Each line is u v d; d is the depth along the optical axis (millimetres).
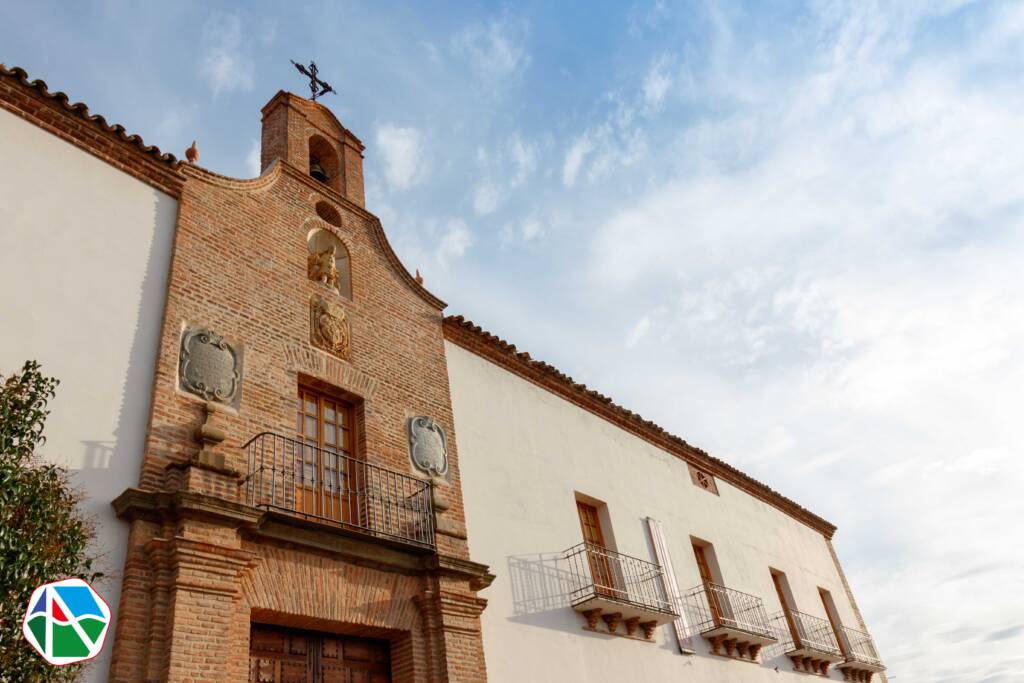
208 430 9344
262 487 9734
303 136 14859
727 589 18453
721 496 21141
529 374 16359
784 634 20016
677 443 20109
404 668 10320
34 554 5766
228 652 8195
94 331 9102
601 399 17875
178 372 9641
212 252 11008
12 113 9547
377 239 14523
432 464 12539
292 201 13094
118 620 7758
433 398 13469
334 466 11203
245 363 10516
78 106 10102
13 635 5566
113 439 8664
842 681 21641
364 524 10883
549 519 14461
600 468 16766
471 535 12648
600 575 14992
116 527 8219
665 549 16938
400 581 10719
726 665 16812
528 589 13078
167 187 10953
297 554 9625
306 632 9750
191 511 8430
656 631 15352
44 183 9477
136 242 10156
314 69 16719
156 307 9953
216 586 8359
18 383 6434
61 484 6910
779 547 22641
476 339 15375
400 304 14055
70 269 9234
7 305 8461
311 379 11461
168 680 7535
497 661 11727
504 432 14742
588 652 13391
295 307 11875
